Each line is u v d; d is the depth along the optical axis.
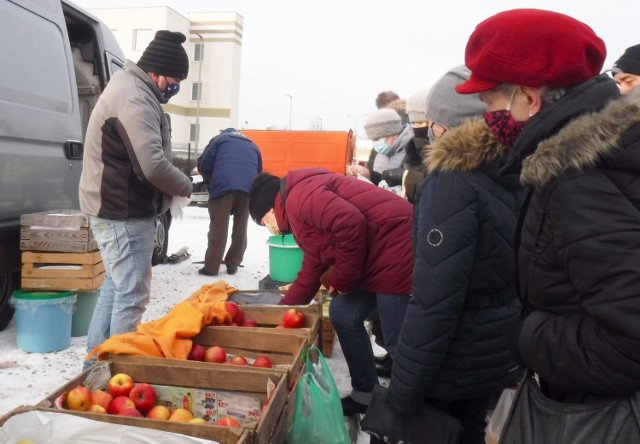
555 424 1.32
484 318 2.06
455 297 1.91
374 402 2.13
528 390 1.45
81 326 4.39
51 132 4.30
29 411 1.84
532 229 1.36
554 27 1.33
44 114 4.20
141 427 1.88
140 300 3.52
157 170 3.36
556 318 1.33
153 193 3.53
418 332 1.93
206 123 40.00
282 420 2.34
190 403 2.53
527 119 1.46
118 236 3.41
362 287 3.03
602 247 1.17
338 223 2.82
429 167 1.99
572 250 1.22
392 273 2.91
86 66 5.83
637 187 1.19
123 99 3.29
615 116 1.22
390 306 2.94
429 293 1.91
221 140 6.79
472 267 1.97
